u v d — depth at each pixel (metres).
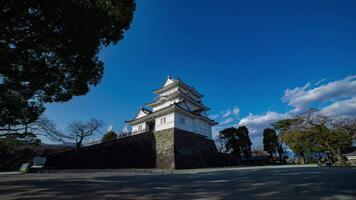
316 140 32.31
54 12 6.43
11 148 28.48
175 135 26.52
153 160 26.38
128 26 8.80
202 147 31.78
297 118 34.34
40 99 8.92
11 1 6.00
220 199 6.24
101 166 23.41
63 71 8.32
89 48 7.75
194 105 36.03
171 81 36.78
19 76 7.50
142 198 6.55
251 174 15.26
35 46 7.07
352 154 36.47
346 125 30.66
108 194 7.31
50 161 22.39
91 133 38.09
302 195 6.42
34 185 9.92
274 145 49.94
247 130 48.47
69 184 10.27
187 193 7.41
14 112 8.58
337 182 9.10
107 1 7.32
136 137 26.84
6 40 6.60
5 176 15.95
